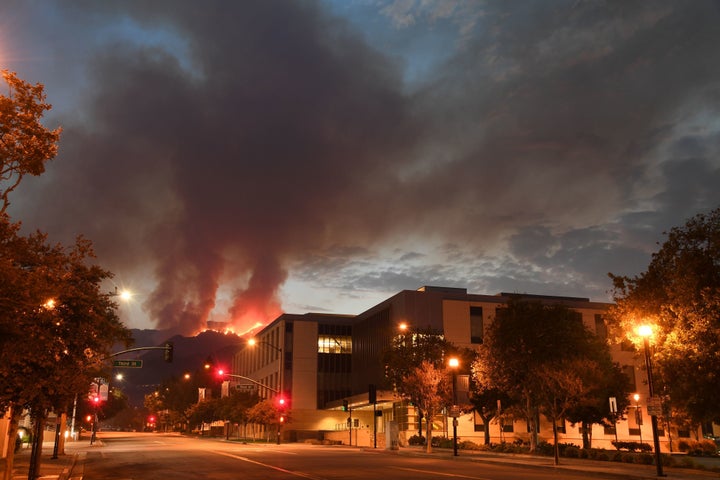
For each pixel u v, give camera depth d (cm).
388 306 7619
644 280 2684
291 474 2444
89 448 5381
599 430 6544
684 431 6644
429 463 3194
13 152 1519
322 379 8894
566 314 4388
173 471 2670
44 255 1709
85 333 1894
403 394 4691
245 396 8669
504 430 6328
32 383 1759
